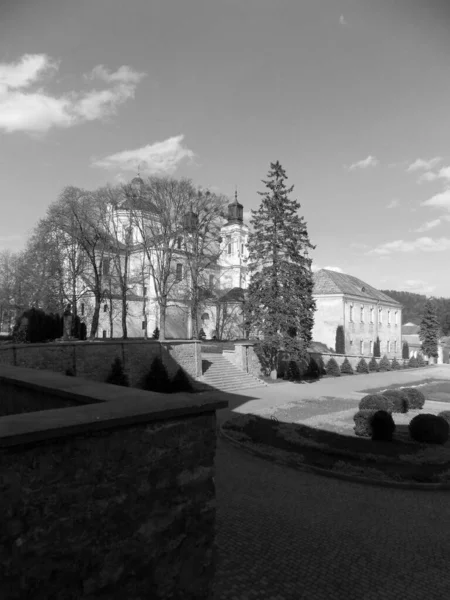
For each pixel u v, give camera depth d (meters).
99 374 23.53
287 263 31.67
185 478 4.71
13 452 3.58
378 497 10.26
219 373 30.16
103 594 4.08
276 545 7.75
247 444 13.80
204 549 4.86
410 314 143.00
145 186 36.25
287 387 30.38
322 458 12.66
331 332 53.53
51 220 33.81
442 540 8.20
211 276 46.47
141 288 51.16
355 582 6.71
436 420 14.62
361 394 27.45
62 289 34.22
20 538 3.61
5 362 19.31
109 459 4.15
